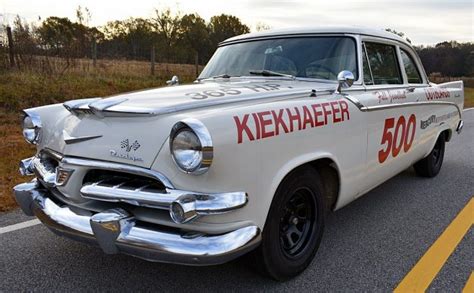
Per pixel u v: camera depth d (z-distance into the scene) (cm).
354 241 362
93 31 1677
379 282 295
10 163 556
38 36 1270
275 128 255
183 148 217
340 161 320
